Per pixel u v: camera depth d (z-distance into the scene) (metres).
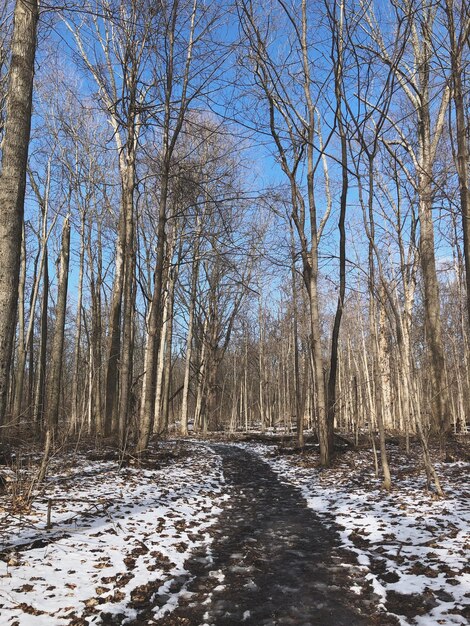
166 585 4.92
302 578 5.22
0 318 7.23
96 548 5.64
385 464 9.29
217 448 19.89
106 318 29.16
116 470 11.04
